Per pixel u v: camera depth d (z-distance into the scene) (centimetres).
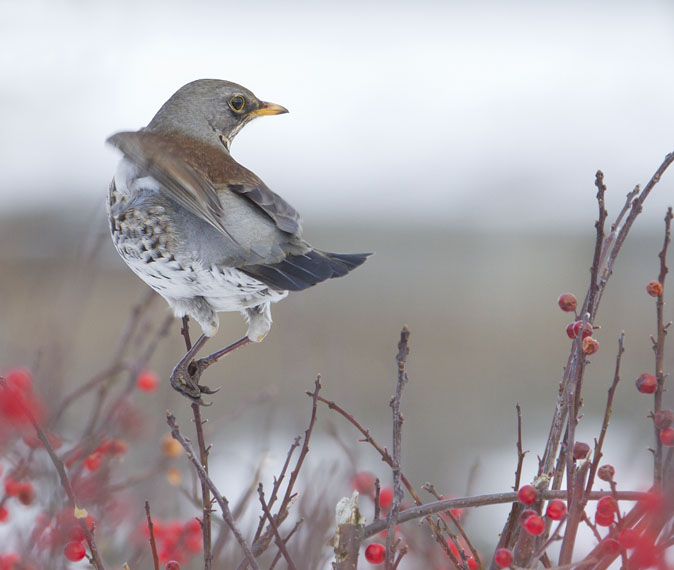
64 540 676
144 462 989
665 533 567
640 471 980
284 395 1370
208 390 848
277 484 600
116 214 828
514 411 2108
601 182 579
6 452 734
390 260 3170
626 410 1908
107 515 833
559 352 2586
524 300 2875
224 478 1176
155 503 970
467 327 2681
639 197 605
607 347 2344
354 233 3422
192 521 808
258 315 868
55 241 1579
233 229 798
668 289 2503
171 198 809
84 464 779
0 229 1739
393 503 548
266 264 802
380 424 1855
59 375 916
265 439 1009
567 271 3094
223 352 862
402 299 2838
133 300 2152
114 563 854
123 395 810
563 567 523
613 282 2675
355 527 575
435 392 2230
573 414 550
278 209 797
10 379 705
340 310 2703
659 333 557
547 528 579
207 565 582
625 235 605
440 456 1684
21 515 802
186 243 805
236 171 830
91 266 1140
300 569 731
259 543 605
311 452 1192
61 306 1207
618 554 540
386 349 2480
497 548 602
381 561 584
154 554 581
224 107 984
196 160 821
